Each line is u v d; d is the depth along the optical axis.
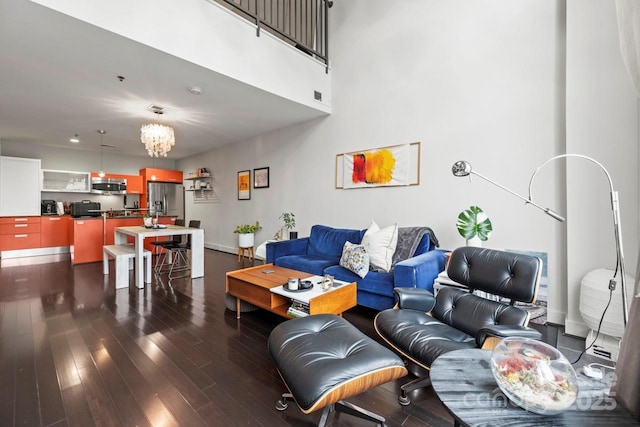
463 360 1.16
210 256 5.93
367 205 3.91
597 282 2.02
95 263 5.05
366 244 3.18
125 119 4.47
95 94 3.47
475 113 2.98
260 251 4.98
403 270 2.47
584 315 2.08
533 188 2.66
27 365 1.89
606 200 2.20
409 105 3.47
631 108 2.10
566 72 2.32
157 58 2.65
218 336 2.35
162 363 1.94
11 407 1.51
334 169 4.29
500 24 2.82
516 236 2.75
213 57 2.88
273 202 5.30
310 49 4.02
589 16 2.23
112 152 7.25
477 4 2.96
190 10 2.71
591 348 2.05
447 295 1.99
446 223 3.21
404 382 1.81
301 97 3.84
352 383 1.21
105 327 2.49
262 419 1.46
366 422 1.46
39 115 4.24
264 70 3.37
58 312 2.80
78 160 6.93
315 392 1.15
